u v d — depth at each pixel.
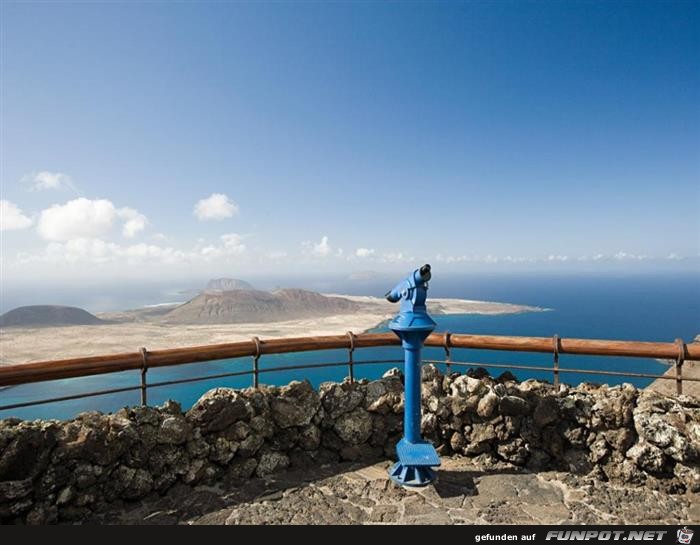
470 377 4.41
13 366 3.14
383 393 4.43
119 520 3.21
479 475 3.84
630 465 3.63
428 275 3.67
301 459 4.13
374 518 3.19
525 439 3.99
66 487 3.19
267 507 3.37
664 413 3.62
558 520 3.13
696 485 3.36
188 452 3.71
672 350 3.71
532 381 4.37
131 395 56.25
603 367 59.50
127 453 3.48
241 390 4.16
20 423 3.26
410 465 3.45
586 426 3.86
